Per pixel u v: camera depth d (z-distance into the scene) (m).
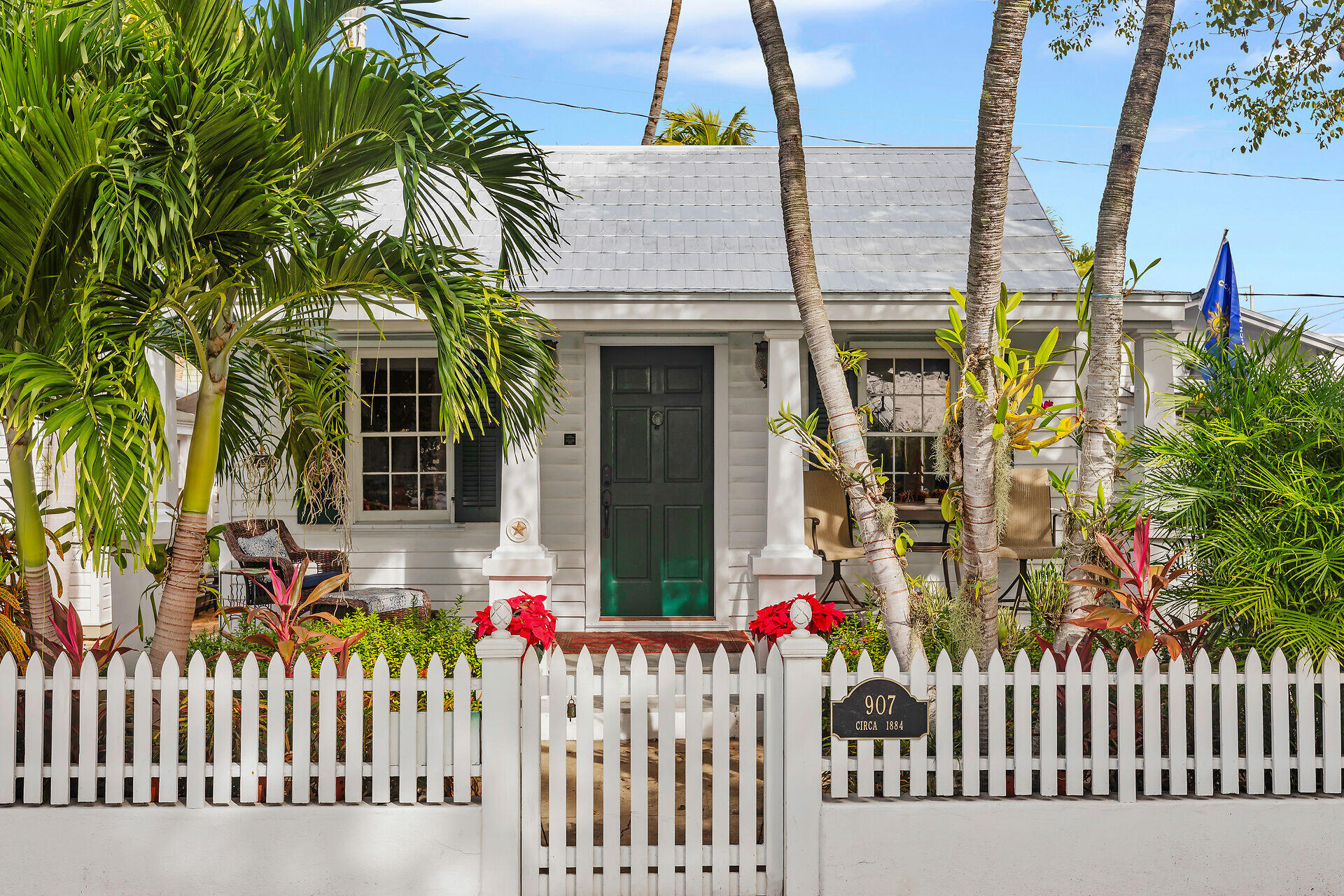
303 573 4.82
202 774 4.07
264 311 4.88
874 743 4.44
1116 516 5.06
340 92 4.64
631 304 7.46
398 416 8.97
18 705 4.30
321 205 4.61
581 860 4.11
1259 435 4.72
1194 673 4.22
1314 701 4.36
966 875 4.14
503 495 7.52
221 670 4.07
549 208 5.40
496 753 4.05
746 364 8.87
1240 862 4.16
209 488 4.78
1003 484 4.84
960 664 4.82
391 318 7.59
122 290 4.41
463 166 5.02
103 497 3.74
